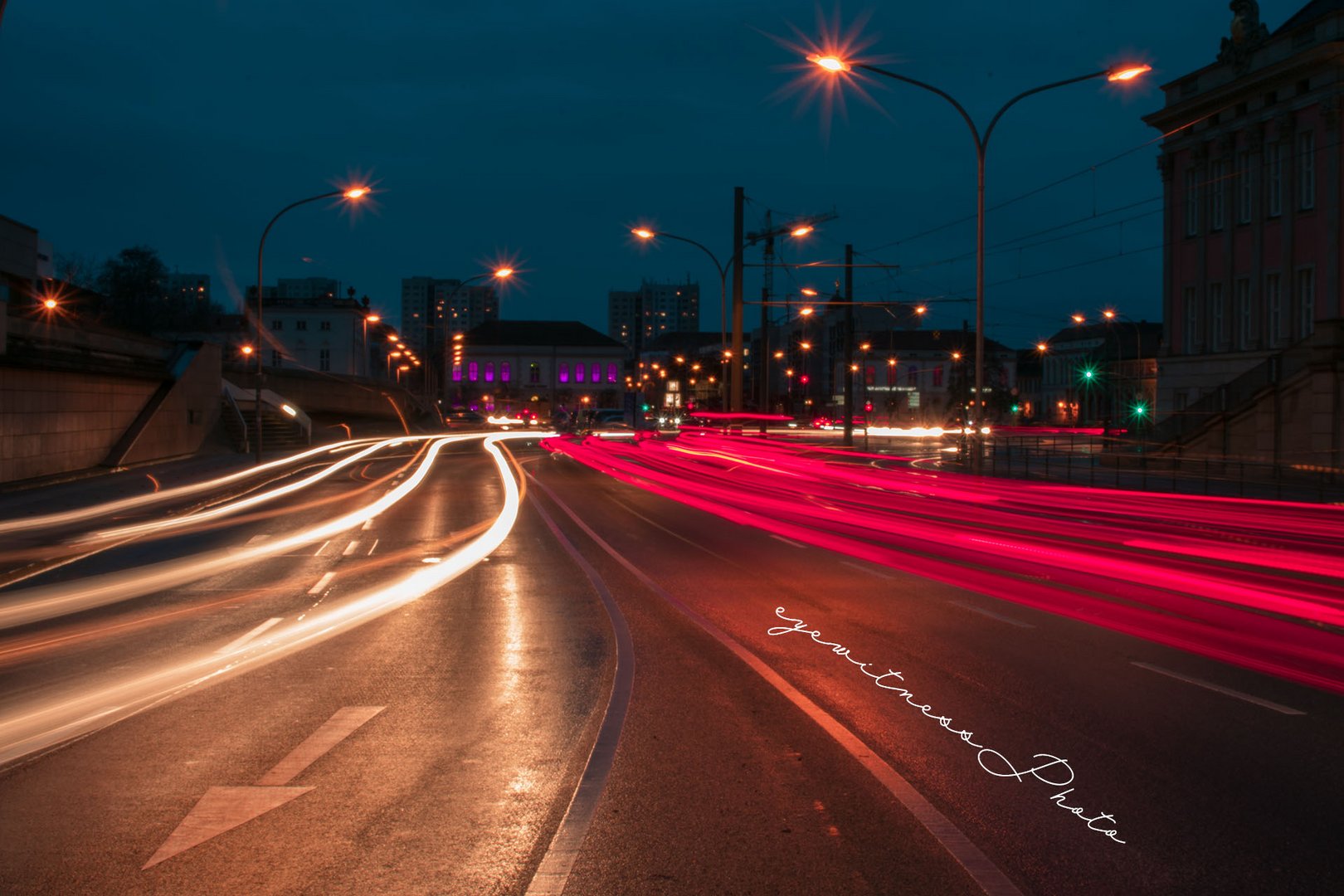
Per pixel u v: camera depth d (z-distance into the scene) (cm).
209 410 4497
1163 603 1171
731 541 1820
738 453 5400
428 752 624
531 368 17038
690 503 2641
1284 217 4328
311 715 709
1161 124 5022
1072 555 1619
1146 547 1731
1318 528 2033
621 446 6469
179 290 10650
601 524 2112
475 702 743
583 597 1220
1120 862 457
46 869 452
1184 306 4953
